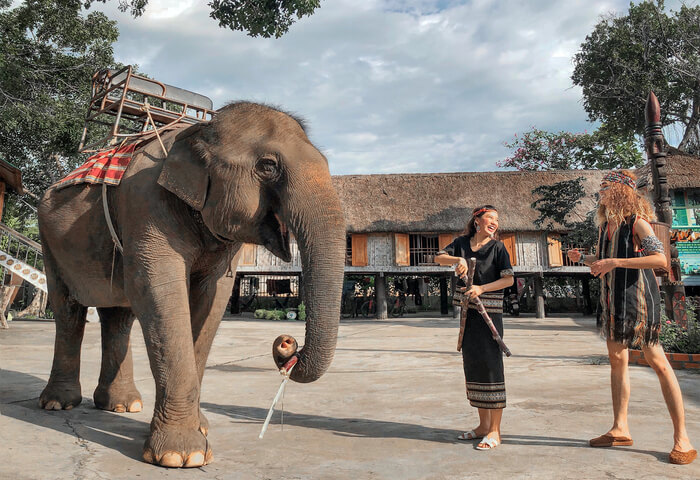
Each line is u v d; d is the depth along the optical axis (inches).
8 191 665.6
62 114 741.9
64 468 112.3
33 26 764.6
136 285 124.9
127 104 173.6
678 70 856.3
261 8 526.0
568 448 131.0
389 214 943.7
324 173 116.1
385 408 181.3
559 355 345.1
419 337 516.4
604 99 934.4
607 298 132.2
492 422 133.8
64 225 158.9
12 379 227.5
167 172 123.2
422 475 111.2
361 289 1179.3
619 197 133.7
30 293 861.2
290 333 576.7
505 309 1097.4
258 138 117.4
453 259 140.6
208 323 147.6
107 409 170.2
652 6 881.5
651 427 150.3
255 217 116.9
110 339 171.2
